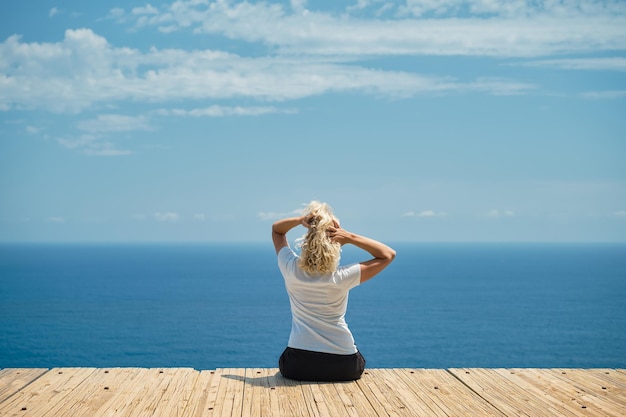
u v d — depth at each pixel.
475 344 39.47
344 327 4.91
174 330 44.03
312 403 4.34
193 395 4.53
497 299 71.69
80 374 5.12
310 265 4.77
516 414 4.15
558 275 122.00
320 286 4.80
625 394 4.66
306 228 4.86
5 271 125.31
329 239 4.80
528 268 150.88
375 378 5.07
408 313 57.09
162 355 34.34
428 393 4.63
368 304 65.56
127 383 4.86
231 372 5.24
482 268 150.62
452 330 45.97
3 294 74.88
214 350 35.75
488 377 5.14
